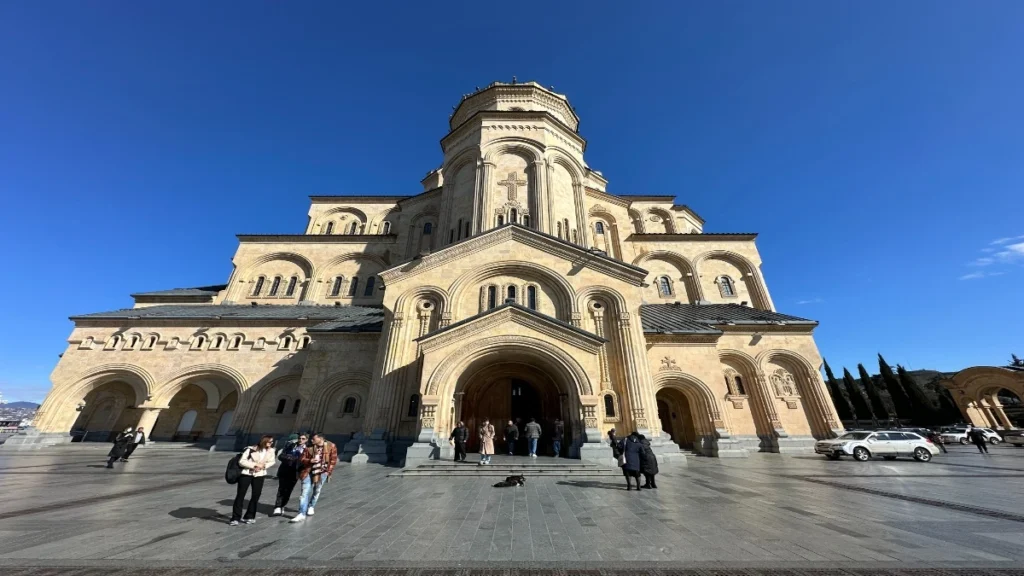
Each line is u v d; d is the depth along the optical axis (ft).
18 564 19.22
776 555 20.61
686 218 145.89
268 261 119.14
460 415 62.59
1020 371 119.75
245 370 90.48
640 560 20.04
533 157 99.09
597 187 140.26
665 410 89.61
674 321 89.35
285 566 19.39
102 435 99.45
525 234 76.02
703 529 25.39
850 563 19.42
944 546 21.88
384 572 18.79
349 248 120.26
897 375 167.12
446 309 69.62
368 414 64.28
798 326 92.58
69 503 32.99
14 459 64.75
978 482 44.37
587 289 71.72
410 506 32.27
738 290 118.52
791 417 87.92
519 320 60.34
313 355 83.61
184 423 104.17
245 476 27.48
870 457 71.05
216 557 20.52
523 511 30.45
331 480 44.96
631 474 39.47
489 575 18.47
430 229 121.90
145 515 29.19
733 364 92.12
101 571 18.60
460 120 115.65
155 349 92.32
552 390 68.80
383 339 70.03
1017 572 18.26
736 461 67.31
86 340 92.12
